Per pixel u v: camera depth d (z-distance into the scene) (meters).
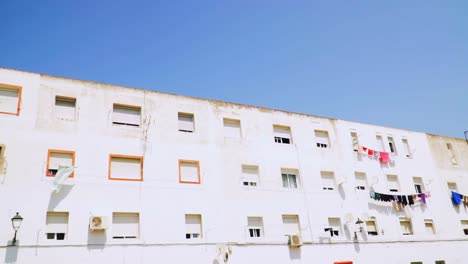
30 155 17.56
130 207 18.77
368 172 27.50
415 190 29.45
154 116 21.39
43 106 18.73
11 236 15.94
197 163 21.50
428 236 27.59
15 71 18.73
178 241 19.12
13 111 18.06
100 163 18.98
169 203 19.72
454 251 28.22
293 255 21.84
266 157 23.84
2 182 16.58
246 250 20.62
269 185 23.09
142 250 18.16
